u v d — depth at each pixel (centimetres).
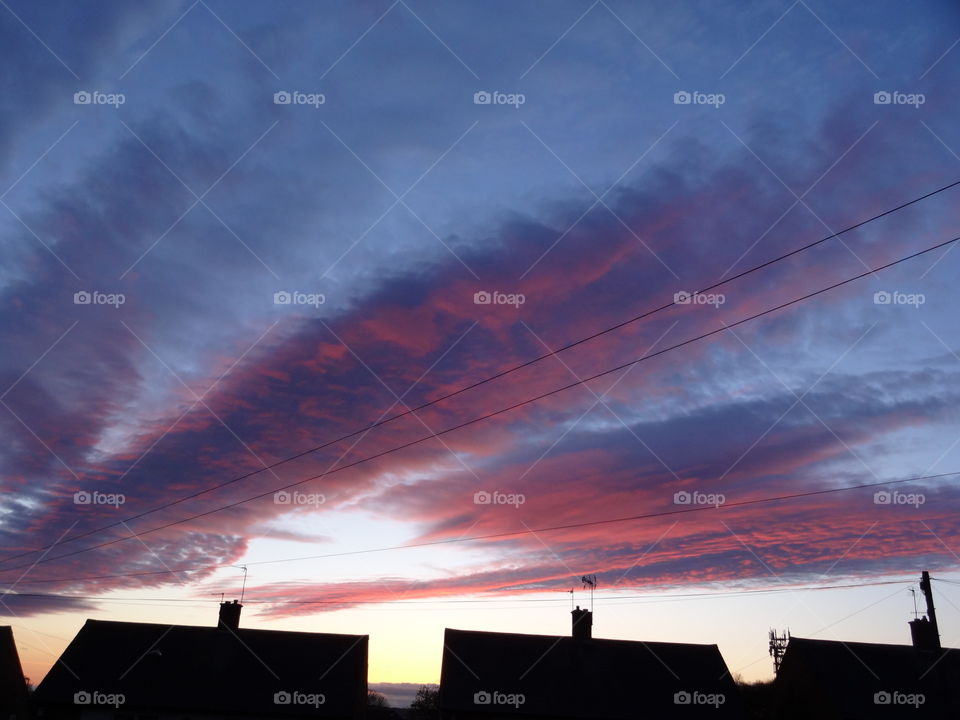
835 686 4112
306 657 4300
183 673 4138
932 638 4266
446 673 4075
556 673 4134
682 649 4400
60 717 3950
